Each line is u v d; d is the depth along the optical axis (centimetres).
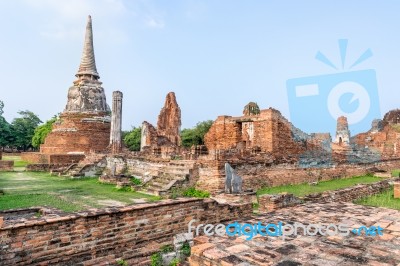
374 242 524
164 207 712
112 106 3195
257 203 1210
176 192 1484
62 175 2352
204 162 1582
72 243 578
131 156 2217
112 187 1761
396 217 687
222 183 1509
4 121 6341
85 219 596
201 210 783
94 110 4256
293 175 1942
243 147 2094
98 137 4097
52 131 4181
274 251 480
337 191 1221
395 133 4106
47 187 1752
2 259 505
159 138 3275
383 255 468
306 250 484
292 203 996
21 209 779
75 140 3994
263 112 2072
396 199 1274
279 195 977
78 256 584
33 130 6706
